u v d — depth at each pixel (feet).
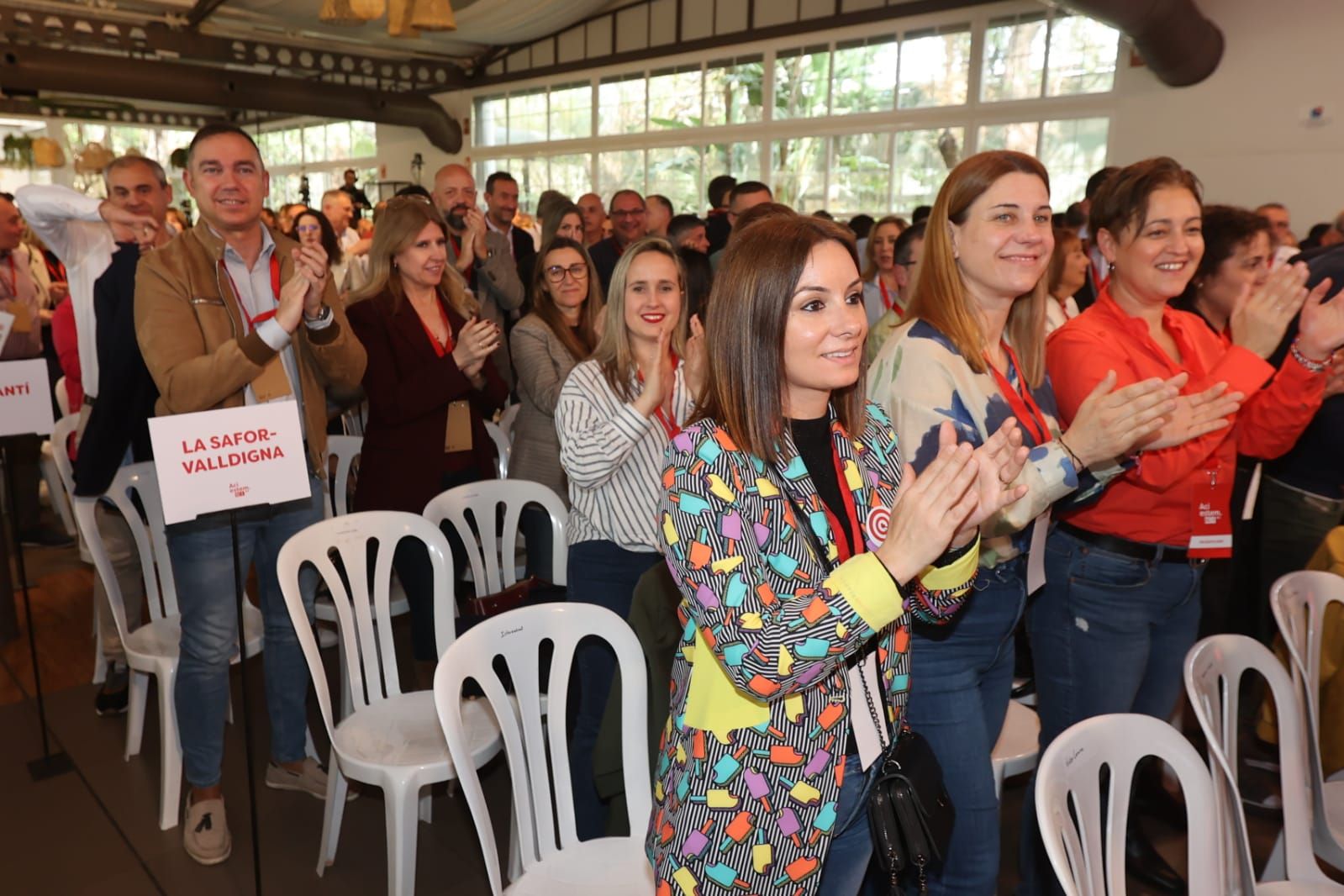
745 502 3.52
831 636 3.21
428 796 7.96
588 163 38.99
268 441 5.68
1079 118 24.99
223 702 7.29
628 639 5.40
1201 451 5.25
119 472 8.28
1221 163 22.93
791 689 3.34
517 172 42.50
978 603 4.65
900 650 4.03
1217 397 5.03
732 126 33.14
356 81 45.70
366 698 7.79
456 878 7.27
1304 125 21.63
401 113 42.93
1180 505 5.53
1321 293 5.95
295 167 58.29
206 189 6.76
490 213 16.28
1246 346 5.47
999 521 4.42
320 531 6.86
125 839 7.59
